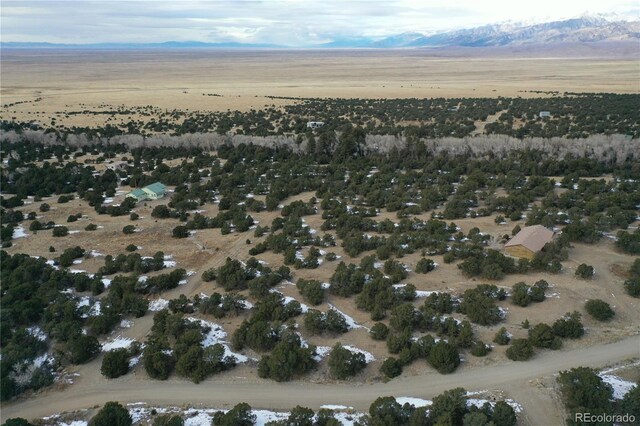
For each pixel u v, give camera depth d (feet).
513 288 185.57
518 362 151.94
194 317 184.34
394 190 308.19
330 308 185.78
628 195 271.08
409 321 167.73
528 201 279.28
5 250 240.53
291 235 249.55
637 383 139.95
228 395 144.97
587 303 173.78
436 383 145.28
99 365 160.76
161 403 142.51
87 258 231.71
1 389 143.23
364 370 152.66
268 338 162.50
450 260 212.64
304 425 126.52
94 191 323.57
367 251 230.27
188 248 244.01
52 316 179.11
